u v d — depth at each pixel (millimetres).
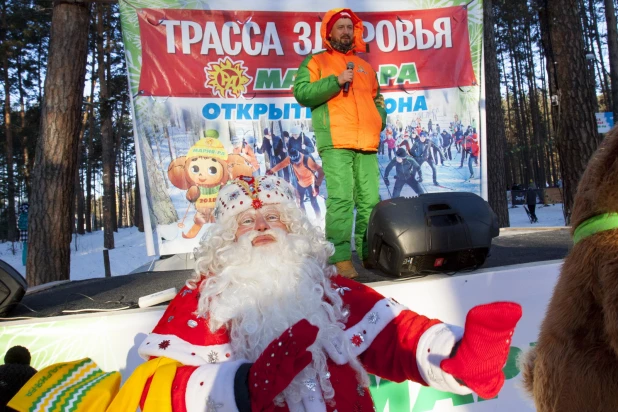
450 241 2461
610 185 1400
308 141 4773
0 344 2076
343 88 2893
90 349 2113
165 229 4535
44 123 5066
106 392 1223
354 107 2904
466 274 2488
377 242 2605
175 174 4566
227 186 1668
